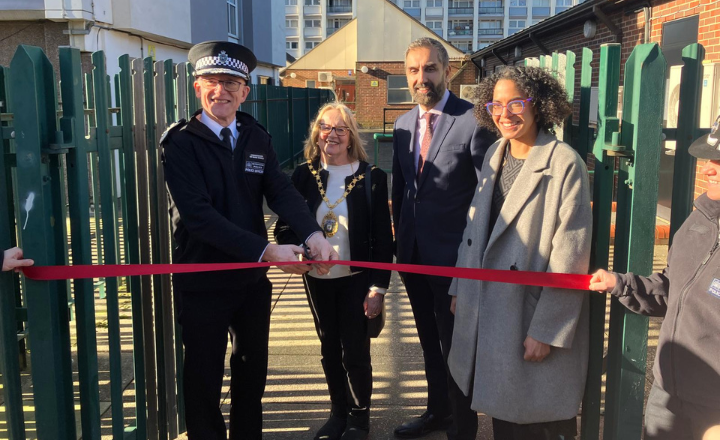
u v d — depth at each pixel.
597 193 2.34
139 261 2.77
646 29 8.66
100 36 10.21
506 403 2.29
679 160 2.28
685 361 1.99
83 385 2.26
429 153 3.01
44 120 1.99
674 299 2.04
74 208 2.15
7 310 2.08
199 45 2.48
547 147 2.27
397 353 4.20
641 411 2.33
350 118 3.07
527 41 15.59
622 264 2.28
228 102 2.50
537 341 2.22
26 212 1.98
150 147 2.86
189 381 2.59
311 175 3.14
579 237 2.17
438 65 2.97
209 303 2.56
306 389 3.68
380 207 3.08
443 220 2.99
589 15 10.30
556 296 2.21
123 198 3.09
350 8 106.69
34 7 9.34
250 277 2.60
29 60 1.90
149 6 11.33
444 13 108.56
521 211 2.28
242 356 2.80
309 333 4.54
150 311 2.90
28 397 3.57
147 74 2.83
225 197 2.53
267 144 2.71
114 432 2.53
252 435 2.84
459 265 2.60
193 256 2.54
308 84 35.88
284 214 2.67
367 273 3.09
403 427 3.18
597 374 2.45
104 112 2.42
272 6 23.53
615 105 2.25
